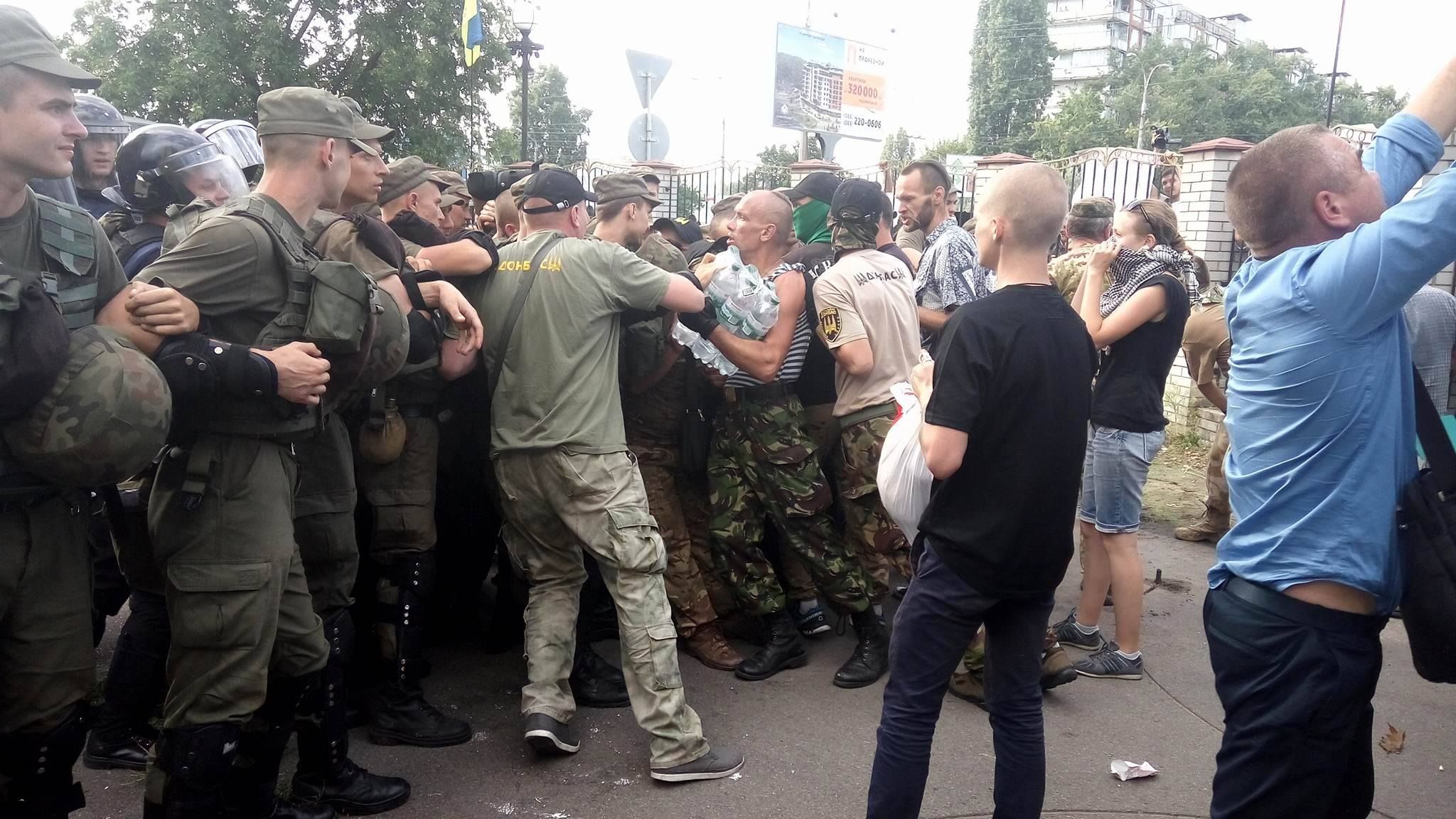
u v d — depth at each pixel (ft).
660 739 9.05
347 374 7.32
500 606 12.16
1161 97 209.56
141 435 5.72
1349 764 6.10
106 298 6.48
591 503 9.21
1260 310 5.80
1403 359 5.59
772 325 10.64
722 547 11.61
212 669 6.87
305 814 8.23
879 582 11.55
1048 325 6.95
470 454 11.68
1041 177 7.09
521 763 9.40
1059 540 7.08
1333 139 5.77
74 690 6.30
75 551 6.30
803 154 89.10
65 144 5.83
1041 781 7.28
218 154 9.42
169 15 62.28
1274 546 5.71
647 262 9.71
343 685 8.43
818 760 9.51
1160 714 10.61
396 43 64.49
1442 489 5.44
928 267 13.00
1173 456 23.82
